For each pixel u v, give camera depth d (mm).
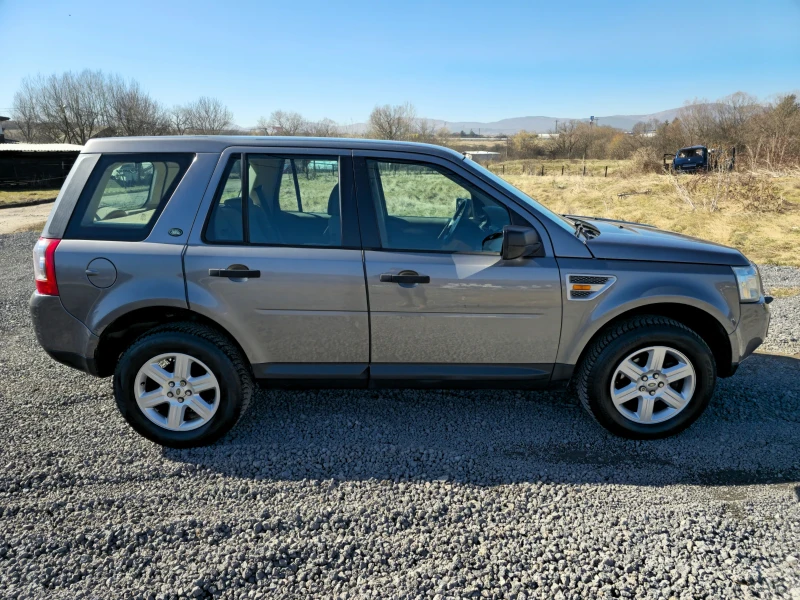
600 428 3676
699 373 3406
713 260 3447
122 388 3330
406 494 2977
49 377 4516
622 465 3242
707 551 2529
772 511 2793
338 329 3354
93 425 3725
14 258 10812
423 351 3404
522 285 3297
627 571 2424
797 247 10180
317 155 3389
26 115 65625
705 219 13297
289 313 3316
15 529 2727
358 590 2334
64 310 3305
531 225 3391
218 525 2736
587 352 3500
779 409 3896
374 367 3451
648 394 3465
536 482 3078
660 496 2938
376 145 3449
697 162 29734
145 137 3424
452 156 3459
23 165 36750
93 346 3332
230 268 3250
